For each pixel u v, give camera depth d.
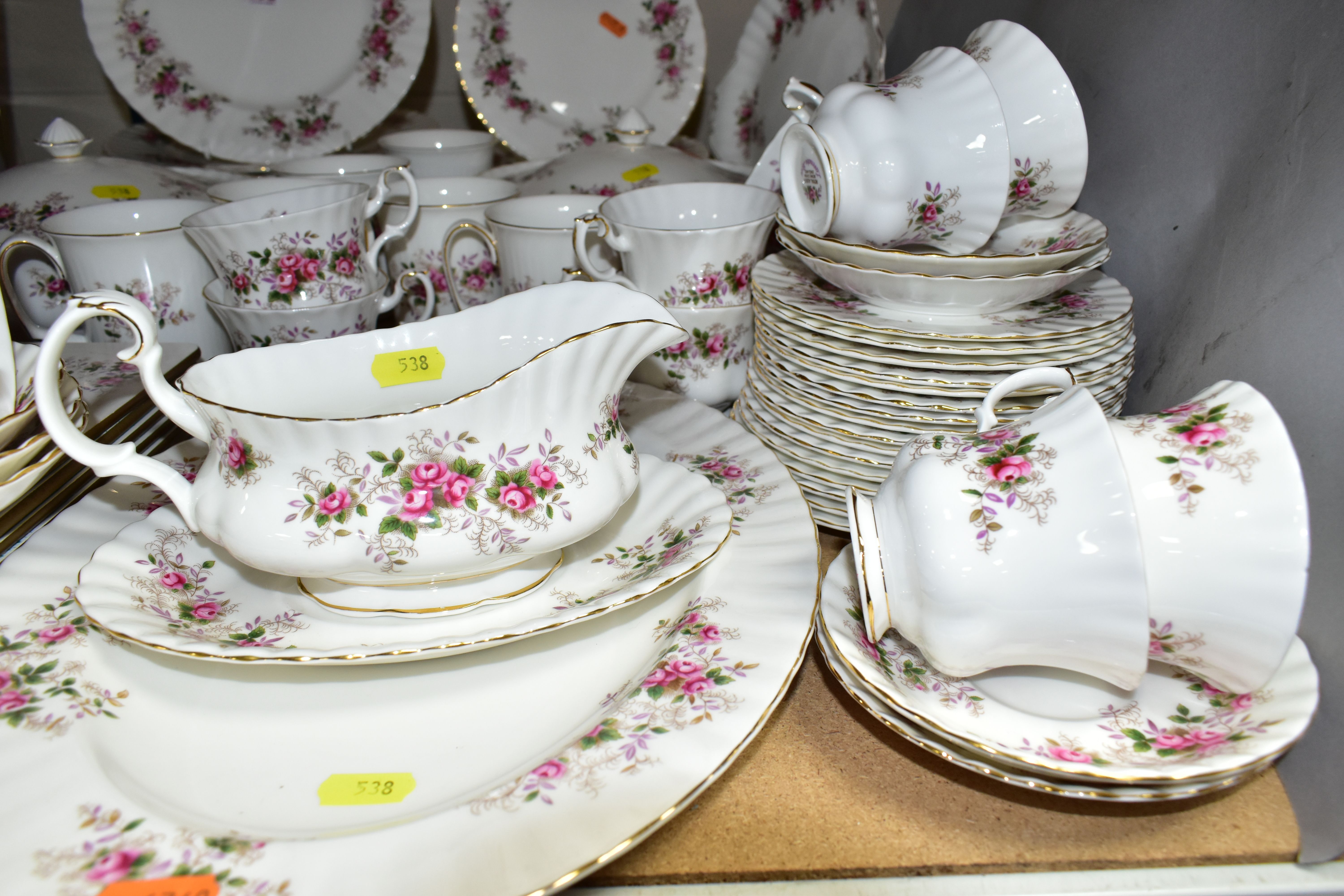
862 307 0.75
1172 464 0.52
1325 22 0.56
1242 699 0.54
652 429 0.88
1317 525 0.54
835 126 0.71
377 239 1.06
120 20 1.22
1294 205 0.57
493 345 0.76
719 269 0.89
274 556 0.57
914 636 0.56
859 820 0.54
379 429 0.56
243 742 0.55
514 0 1.31
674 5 1.33
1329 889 0.51
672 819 0.47
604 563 0.67
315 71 1.32
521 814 0.46
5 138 1.45
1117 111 0.79
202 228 0.90
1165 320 0.73
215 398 0.67
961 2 1.06
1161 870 0.52
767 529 0.71
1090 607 0.50
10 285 0.99
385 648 0.52
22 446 0.61
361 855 0.44
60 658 0.59
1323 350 0.54
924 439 0.58
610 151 1.17
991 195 0.69
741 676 0.55
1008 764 0.50
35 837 0.46
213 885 0.43
